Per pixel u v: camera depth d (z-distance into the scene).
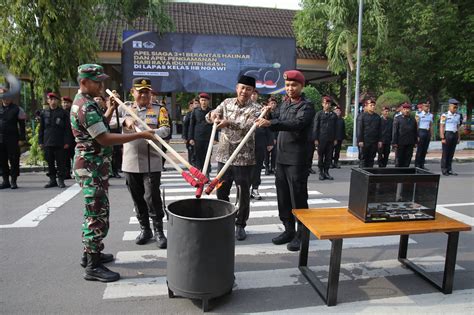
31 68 9.53
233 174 4.47
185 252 2.90
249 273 3.73
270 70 14.56
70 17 9.74
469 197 7.16
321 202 6.68
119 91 19.00
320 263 4.02
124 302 3.13
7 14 9.34
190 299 3.20
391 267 3.93
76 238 4.62
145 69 13.70
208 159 3.65
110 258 3.96
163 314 2.96
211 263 2.90
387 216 3.26
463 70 14.95
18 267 3.78
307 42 16.41
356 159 11.77
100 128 3.21
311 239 4.75
